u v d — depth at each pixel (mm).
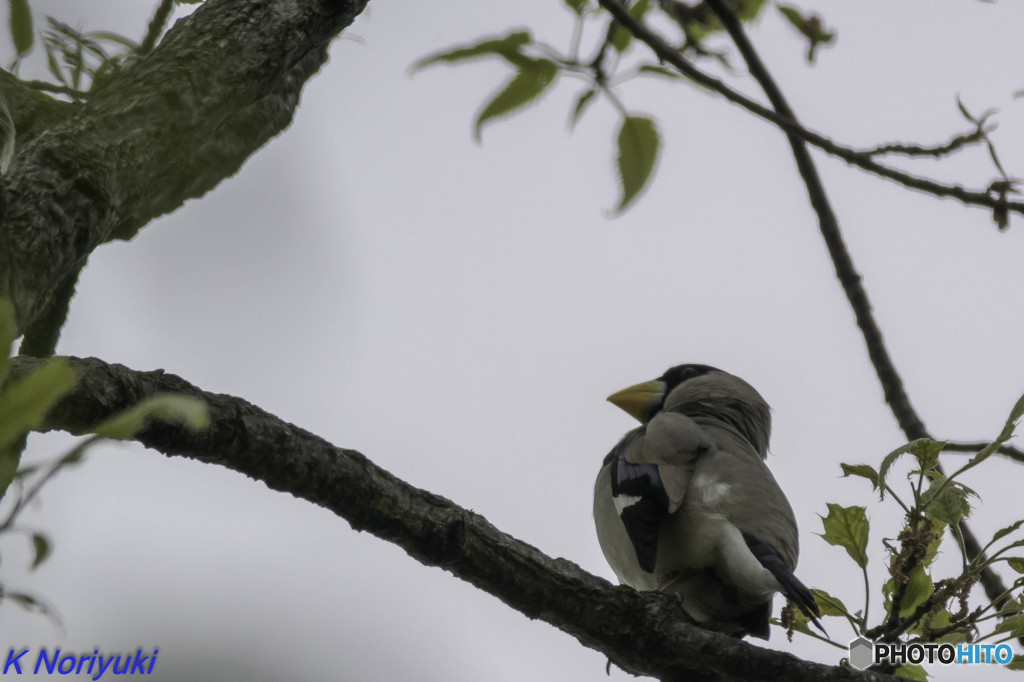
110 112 4906
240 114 6426
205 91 5133
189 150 5121
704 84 7297
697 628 6805
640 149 7008
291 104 6816
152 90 5039
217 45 5262
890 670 6871
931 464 6613
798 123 7410
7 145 4465
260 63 5352
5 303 2572
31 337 5652
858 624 7000
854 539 6930
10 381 4254
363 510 5848
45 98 6348
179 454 5219
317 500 5727
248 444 5336
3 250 4238
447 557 6180
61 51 6676
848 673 6785
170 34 5344
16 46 6539
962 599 6727
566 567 6645
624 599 6699
